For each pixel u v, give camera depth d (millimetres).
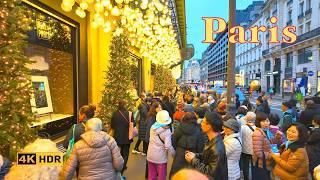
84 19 12484
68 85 11891
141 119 11453
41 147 4020
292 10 61469
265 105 13203
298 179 5301
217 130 4445
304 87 41781
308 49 52344
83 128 6328
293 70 59125
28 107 5539
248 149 7215
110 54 12680
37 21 9570
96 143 4746
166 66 36188
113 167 4961
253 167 6797
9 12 5324
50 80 10930
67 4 7023
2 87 5141
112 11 8477
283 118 10500
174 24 30781
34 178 3830
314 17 50719
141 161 10641
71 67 12016
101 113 11539
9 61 5219
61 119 10891
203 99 13133
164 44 19969
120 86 12344
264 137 6723
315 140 6688
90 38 12734
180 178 1638
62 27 11273
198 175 1645
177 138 6164
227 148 5582
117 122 8930
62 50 11305
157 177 7336
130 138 9016
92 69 12969
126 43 12961
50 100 10633
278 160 5512
